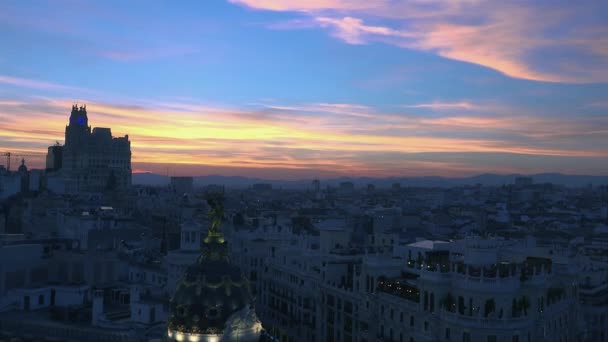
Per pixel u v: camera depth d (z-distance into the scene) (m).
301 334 126.88
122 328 91.38
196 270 49.75
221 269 49.97
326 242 151.12
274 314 142.12
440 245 112.69
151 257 144.00
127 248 158.50
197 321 47.50
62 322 96.81
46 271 123.19
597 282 122.25
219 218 52.69
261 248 151.88
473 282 81.06
